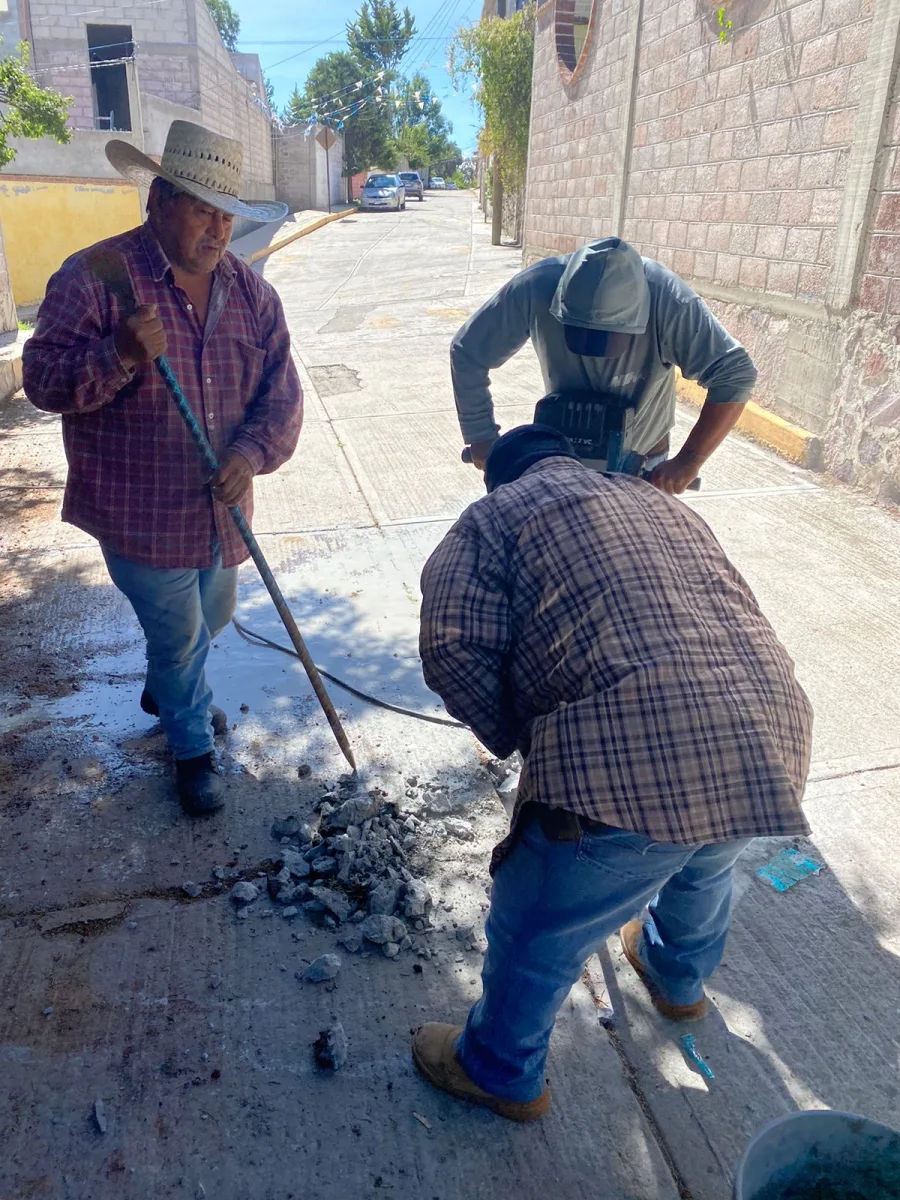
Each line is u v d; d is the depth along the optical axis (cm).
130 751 308
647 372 286
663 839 146
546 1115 192
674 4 746
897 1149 148
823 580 427
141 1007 215
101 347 226
